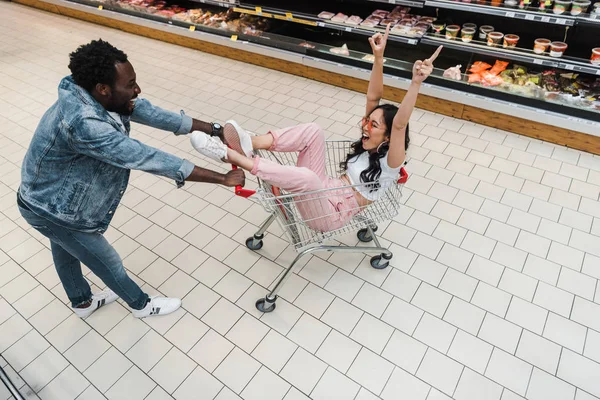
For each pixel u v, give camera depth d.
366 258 2.95
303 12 5.14
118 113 1.87
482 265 2.84
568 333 2.46
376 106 2.29
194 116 4.45
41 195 1.90
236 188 2.00
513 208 3.22
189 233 3.19
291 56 4.91
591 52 3.88
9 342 2.59
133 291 2.47
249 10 5.20
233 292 2.78
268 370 2.39
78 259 2.30
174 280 2.87
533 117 3.74
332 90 4.76
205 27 5.56
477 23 4.35
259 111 4.47
